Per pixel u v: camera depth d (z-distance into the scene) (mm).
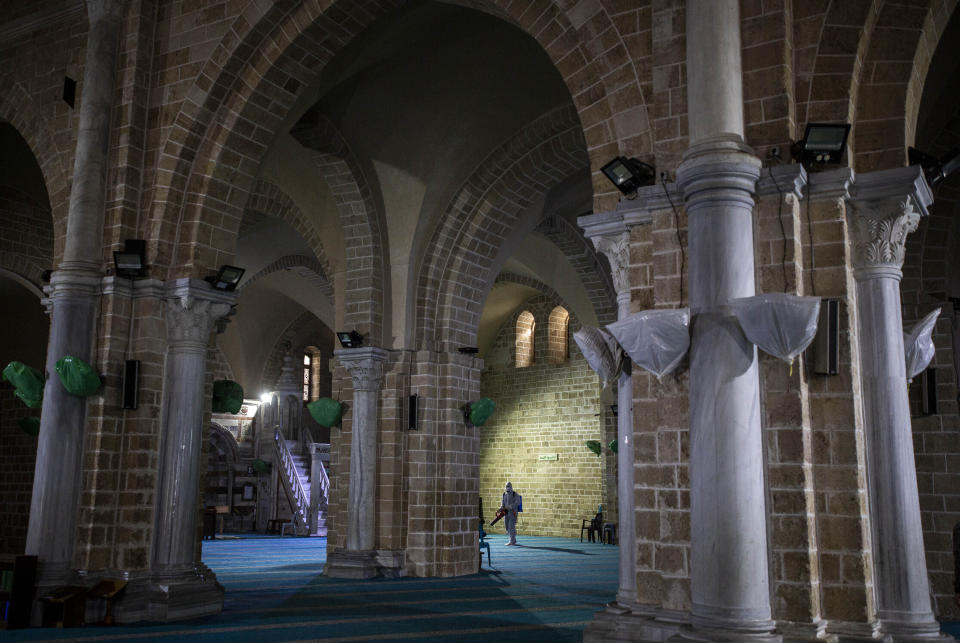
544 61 12938
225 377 26312
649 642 6262
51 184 10898
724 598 5719
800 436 6125
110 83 10359
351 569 13359
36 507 9297
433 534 13930
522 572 14695
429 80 13438
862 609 5980
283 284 24438
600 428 24484
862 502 6184
